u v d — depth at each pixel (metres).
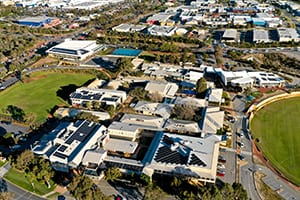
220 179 128.12
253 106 185.50
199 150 134.62
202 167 124.25
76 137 145.88
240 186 110.44
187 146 137.88
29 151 134.75
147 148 148.75
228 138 155.25
